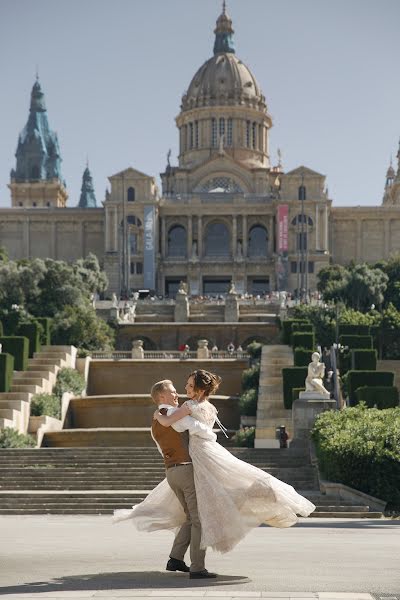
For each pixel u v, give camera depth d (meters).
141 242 190.38
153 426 15.62
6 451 53.75
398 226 197.62
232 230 192.50
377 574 14.82
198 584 13.62
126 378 87.69
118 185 191.50
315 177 190.50
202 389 15.80
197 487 15.03
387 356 105.50
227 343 118.06
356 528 29.84
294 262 189.75
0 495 42.09
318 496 40.81
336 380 71.25
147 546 21.42
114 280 189.25
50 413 71.19
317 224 189.88
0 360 72.19
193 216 192.75
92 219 199.62
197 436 15.25
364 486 41.09
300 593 12.42
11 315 114.81
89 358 88.06
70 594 12.52
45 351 86.50
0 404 66.75
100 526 30.80
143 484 47.91
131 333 118.88
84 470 49.47
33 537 25.02
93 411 77.50
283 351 89.62
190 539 15.41
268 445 62.94
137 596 12.27
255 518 15.29
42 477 48.66
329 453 42.41
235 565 16.19
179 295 136.88
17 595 12.51
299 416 58.34
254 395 75.19
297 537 24.84
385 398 63.56
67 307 108.69
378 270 146.38
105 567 16.23
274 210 191.75
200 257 191.00
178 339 118.50
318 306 114.81
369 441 41.19
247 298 150.00
